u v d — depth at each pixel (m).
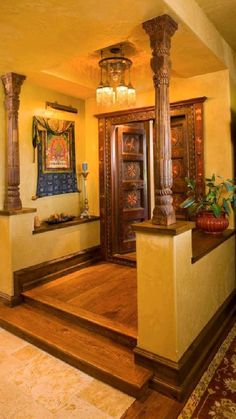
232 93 3.22
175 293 1.98
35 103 3.57
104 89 3.13
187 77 3.29
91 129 4.22
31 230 3.29
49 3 1.87
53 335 2.54
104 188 4.14
